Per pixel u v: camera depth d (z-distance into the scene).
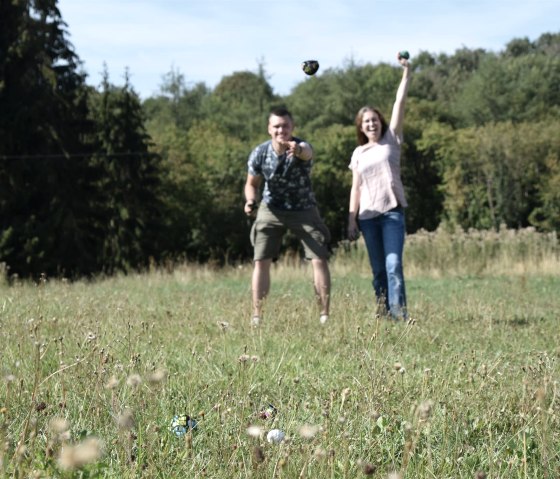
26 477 2.20
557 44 104.94
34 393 2.80
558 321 7.08
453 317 7.29
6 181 28.28
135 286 12.29
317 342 5.41
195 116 74.44
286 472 2.41
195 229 47.47
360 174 7.73
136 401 3.27
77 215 30.70
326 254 6.88
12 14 28.66
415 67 101.75
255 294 7.03
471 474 2.70
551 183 45.47
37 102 29.08
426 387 3.65
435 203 54.28
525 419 3.18
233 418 3.17
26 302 7.39
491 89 67.19
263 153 6.81
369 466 2.20
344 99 69.12
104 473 2.50
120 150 36.94
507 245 17.20
